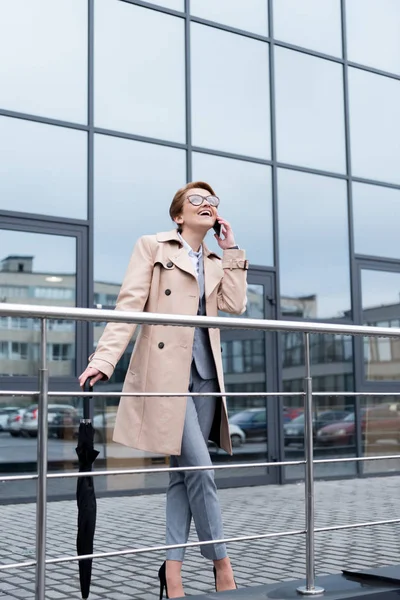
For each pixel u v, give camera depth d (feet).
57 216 25.03
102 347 9.76
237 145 29.04
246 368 28.17
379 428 31.48
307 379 9.57
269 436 28.50
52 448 23.97
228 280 10.94
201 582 13.20
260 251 29.17
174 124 27.78
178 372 10.05
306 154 30.66
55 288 24.75
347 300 31.12
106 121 26.37
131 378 10.21
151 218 26.94
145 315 8.32
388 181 32.73
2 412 23.35
